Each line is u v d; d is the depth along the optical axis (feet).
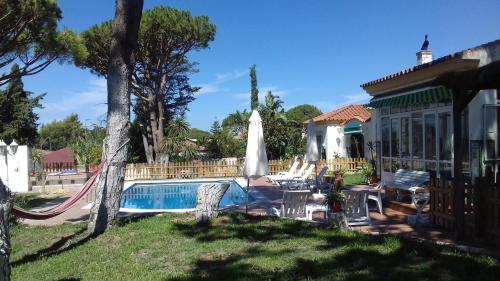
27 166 77.00
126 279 22.75
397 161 57.16
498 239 26.81
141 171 96.94
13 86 124.47
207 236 31.91
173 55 115.34
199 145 116.78
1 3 41.96
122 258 27.04
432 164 48.73
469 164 43.29
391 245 26.86
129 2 37.65
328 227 33.65
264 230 33.12
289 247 27.86
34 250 31.12
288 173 76.33
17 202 55.26
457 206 29.73
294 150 108.06
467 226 29.58
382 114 61.87
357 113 112.57
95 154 103.65
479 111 42.63
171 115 139.44
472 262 22.63
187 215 42.09
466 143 43.86
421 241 27.71
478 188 28.55
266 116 110.01
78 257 27.96
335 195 33.78
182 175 97.30
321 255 25.66
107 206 36.58
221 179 92.43
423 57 62.18
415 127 52.54
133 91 115.34
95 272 24.40
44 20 45.47
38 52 48.60
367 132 96.68
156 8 107.76
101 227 35.99
